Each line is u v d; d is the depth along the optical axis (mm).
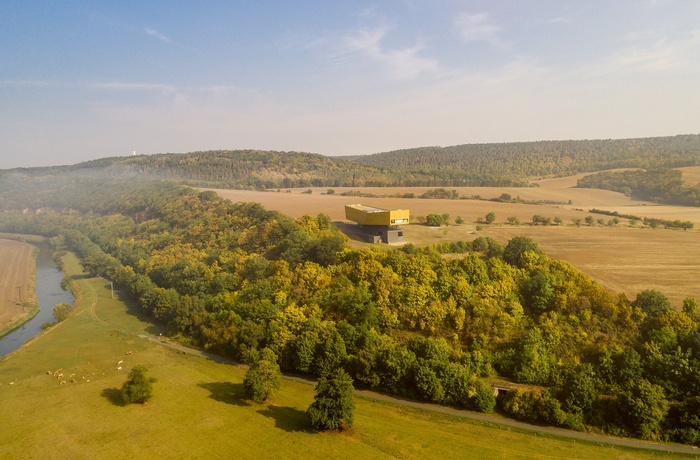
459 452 64750
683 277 107250
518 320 92750
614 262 118812
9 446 66312
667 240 137625
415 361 82938
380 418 74688
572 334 87250
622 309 88875
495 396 78688
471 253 122688
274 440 67500
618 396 72812
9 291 169250
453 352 86562
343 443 66812
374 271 108562
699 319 85000
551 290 94938
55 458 63344
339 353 88688
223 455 63875
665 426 69188
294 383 88500
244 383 80125
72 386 86938
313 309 101625
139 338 115938
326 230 143250
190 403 79500
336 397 69688
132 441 67375
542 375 80625
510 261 114438
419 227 158375
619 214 184125
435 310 94625
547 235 146500
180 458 63156
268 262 127938
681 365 73375
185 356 103188
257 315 104562
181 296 129250
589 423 71250
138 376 79188
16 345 120188
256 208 176500
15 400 81312
